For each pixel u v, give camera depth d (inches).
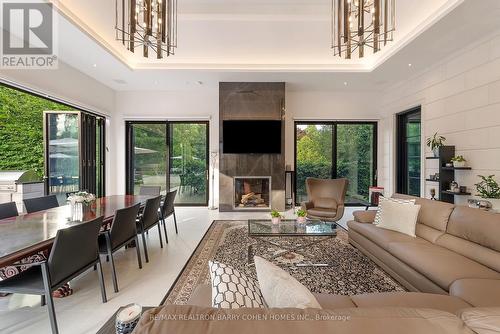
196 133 253.3
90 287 93.8
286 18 144.1
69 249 70.0
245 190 234.1
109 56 164.7
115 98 244.7
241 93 224.1
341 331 22.9
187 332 22.8
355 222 132.0
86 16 131.1
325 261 115.2
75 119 200.2
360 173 254.2
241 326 23.4
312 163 253.3
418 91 194.5
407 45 150.6
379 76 205.9
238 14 141.3
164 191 253.3
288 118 247.3
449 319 24.9
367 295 58.4
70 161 199.2
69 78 180.2
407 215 109.0
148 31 101.7
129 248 134.2
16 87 145.0
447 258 79.5
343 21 110.6
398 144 228.2
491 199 124.3
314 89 242.2
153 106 245.9
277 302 38.7
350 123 253.0
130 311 39.5
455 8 115.0
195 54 185.5
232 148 224.8
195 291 58.9
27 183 166.6
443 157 158.6
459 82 156.6
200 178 253.9
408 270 86.1
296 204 253.1
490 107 136.9
